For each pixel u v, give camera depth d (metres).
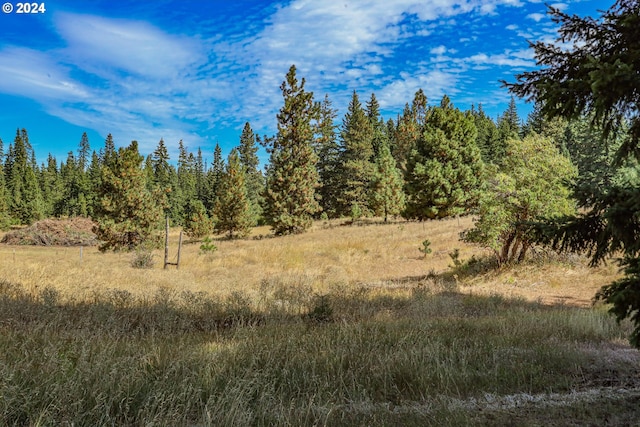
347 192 58.12
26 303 8.27
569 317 7.97
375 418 3.66
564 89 3.44
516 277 14.93
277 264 22.14
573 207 14.38
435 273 18.78
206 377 4.54
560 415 3.66
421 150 38.44
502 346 6.12
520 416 3.69
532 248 15.83
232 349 5.74
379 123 86.00
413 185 37.16
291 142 42.06
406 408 3.98
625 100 3.19
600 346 6.12
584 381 4.64
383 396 4.42
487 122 75.75
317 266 21.59
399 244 26.39
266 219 42.94
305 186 40.50
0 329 6.41
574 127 31.23
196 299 9.68
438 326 7.70
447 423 3.58
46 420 3.39
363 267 21.72
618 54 3.24
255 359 5.28
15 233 47.19
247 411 3.81
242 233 46.25
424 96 75.50
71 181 85.94
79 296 9.53
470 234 16.34
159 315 8.30
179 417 3.62
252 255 25.05
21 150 92.00
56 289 9.80
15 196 74.50
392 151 75.50
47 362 4.53
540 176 14.70
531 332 6.98
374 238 29.41
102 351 4.89
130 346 5.71
